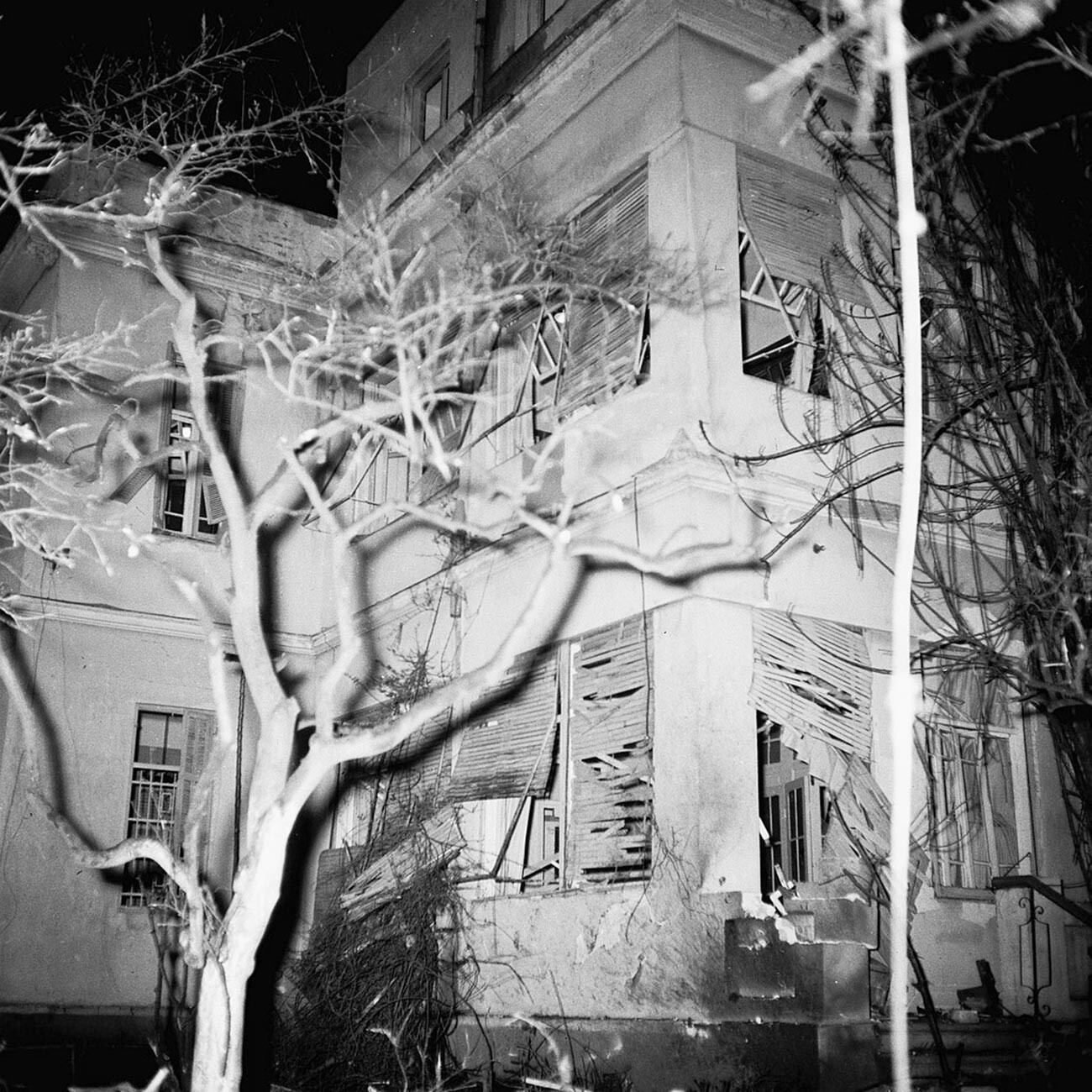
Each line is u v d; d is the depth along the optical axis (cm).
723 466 1055
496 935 1146
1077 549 1108
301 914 1435
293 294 1595
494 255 1277
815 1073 839
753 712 1022
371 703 1447
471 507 1320
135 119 1380
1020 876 1043
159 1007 1199
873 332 1209
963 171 1238
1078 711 1134
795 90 1208
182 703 1476
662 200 1134
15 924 1323
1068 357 1175
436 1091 991
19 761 1357
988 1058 940
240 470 1562
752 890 976
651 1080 958
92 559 1444
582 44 1225
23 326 1593
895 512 1162
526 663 1205
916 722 1129
